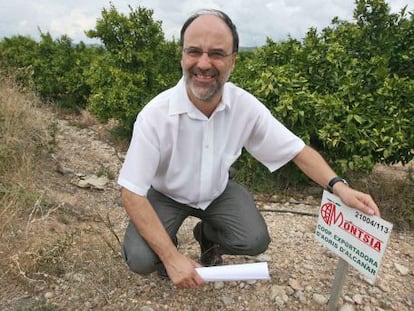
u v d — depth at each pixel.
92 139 5.53
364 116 3.27
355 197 1.73
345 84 3.44
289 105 3.35
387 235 1.58
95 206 3.34
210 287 2.22
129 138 5.50
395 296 2.22
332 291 1.99
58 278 2.20
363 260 1.72
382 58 3.46
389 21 3.84
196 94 1.71
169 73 5.53
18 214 2.78
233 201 2.10
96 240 2.63
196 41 1.66
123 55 5.24
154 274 2.30
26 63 7.77
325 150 3.54
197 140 1.83
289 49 4.02
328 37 3.99
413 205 3.19
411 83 3.28
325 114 3.33
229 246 2.13
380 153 3.34
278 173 3.73
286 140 1.97
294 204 3.49
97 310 2.02
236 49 1.74
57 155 4.34
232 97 1.88
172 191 2.00
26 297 2.07
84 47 8.47
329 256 2.57
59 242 2.33
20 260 2.22
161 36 5.54
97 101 5.38
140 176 1.76
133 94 5.12
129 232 2.00
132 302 2.07
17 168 3.33
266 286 2.24
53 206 3.07
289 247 2.68
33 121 4.23
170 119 1.77
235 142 1.95
